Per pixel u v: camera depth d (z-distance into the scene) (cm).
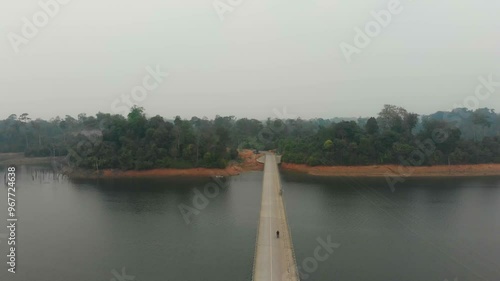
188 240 4403
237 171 9350
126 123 9431
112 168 8831
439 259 3803
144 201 6372
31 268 3647
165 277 3416
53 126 15600
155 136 9094
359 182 7956
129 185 7756
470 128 12200
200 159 9144
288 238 3941
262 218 4653
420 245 4191
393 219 5197
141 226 4978
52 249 4159
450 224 4984
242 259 3816
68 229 4878
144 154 8881
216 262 3741
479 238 4434
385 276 3409
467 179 8094
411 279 3350
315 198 6494
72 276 3462
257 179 8506
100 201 6397
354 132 9544
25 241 4438
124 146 9044
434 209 5719
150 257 3897
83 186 7712
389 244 4225
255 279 3009
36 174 9388
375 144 9062
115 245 4269
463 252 4003
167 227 4919
